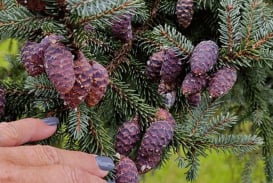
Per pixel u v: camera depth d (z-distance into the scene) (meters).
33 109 0.47
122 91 0.48
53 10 0.37
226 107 0.63
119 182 0.42
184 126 0.49
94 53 0.49
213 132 0.49
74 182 0.39
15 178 0.37
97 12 0.37
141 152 0.43
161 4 0.53
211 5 0.52
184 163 0.47
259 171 0.86
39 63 0.38
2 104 0.44
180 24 0.49
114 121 0.54
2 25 0.39
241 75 0.58
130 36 0.48
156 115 0.46
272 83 0.63
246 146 0.48
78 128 0.42
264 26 0.45
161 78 0.46
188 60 0.44
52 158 0.39
